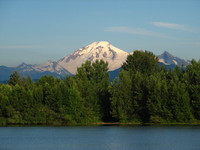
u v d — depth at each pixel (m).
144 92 150.75
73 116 150.38
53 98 150.25
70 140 102.81
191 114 141.62
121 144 93.88
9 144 94.75
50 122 150.25
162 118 144.12
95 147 89.12
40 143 96.50
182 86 143.25
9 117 150.62
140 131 123.81
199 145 90.25
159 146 89.44
